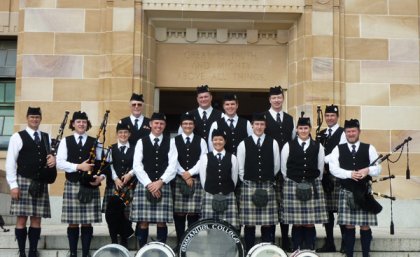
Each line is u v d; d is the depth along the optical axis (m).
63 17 11.56
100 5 11.59
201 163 7.79
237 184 7.94
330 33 11.56
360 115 11.50
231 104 8.35
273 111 8.48
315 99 11.41
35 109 7.93
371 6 11.71
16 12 12.38
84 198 7.71
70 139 7.94
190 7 11.60
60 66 11.47
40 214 7.79
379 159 8.00
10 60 12.62
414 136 11.47
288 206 7.81
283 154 7.94
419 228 11.02
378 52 11.64
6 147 12.28
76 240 7.83
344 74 11.57
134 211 7.68
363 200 7.68
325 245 8.27
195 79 12.12
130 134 8.48
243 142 7.88
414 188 11.32
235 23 12.01
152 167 7.75
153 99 11.94
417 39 11.72
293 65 11.88
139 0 11.55
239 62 12.18
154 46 12.02
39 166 7.76
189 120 8.12
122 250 6.96
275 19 11.89
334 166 7.86
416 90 11.60
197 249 6.96
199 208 8.01
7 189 11.14
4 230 9.12
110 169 8.20
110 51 11.43
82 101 11.40
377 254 8.22
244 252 6.99
